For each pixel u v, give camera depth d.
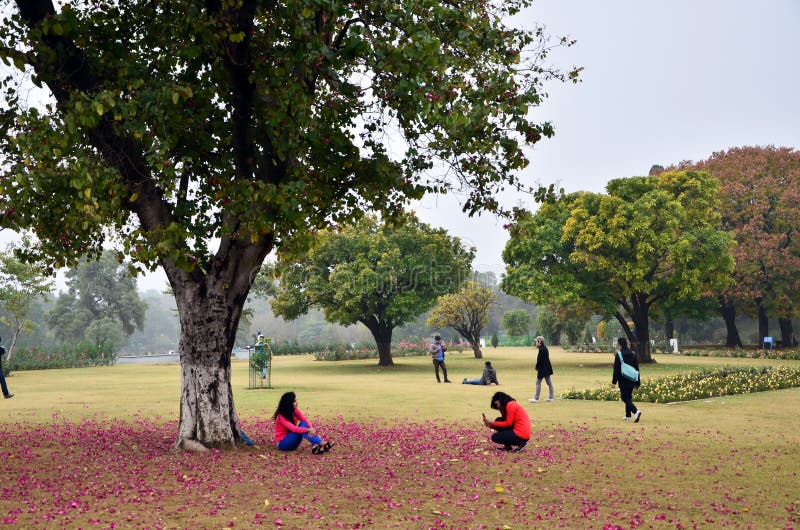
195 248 10.91
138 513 6.21
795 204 41.50
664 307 37.78
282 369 34.38
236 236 9.14
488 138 9.98
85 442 10.52
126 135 8.82
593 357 41.56
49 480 7.62
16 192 8.47
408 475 8.14
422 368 33.38
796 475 7.98
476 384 22.73
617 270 31.05
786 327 45.34
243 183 8.41
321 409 15.46
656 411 14.45
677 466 8.55
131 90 8.55
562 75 9.72
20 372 34.47
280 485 7.52
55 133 7.88
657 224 31.64
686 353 41.75
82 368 39.41
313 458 9.25
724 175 45.53
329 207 10.46
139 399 18.42
